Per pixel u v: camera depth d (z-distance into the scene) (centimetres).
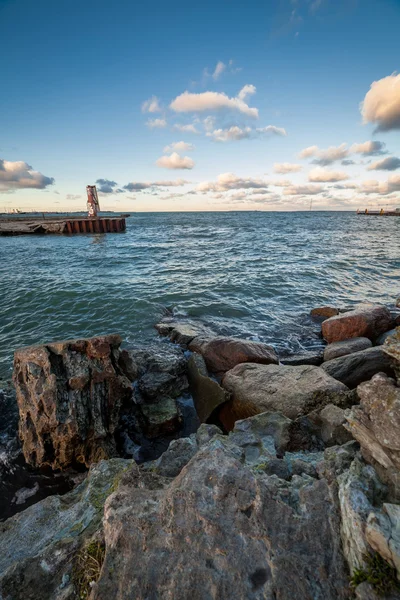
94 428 544
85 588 226
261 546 219
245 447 410
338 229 5519
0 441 595
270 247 3123
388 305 1320
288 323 1135
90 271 2081
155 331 1077
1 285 1689
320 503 243
